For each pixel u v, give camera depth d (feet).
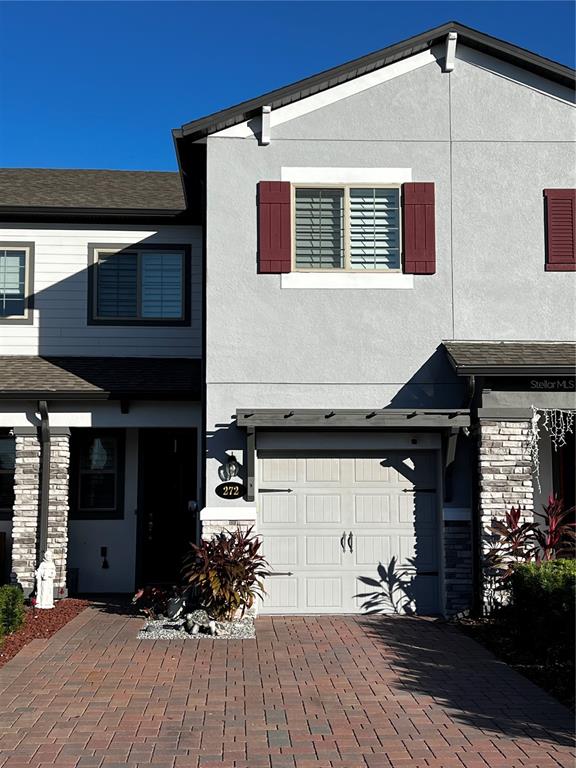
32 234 45.42
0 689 24.71
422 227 37.11
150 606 37.27
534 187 37.65
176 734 20.97
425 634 32.55
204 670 26.89
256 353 36.40
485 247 37.29
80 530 44.29
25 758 19.31
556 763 19.17
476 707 23.25
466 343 36.78
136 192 50.70
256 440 36.47
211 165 36.96
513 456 35.27
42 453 39.45
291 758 19.44
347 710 22.95
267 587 36.55
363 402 36.42
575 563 31.37
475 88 37.83
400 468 37.35
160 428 43.24
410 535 37.09
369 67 37.06
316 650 29.76
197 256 45.91
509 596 34.22
